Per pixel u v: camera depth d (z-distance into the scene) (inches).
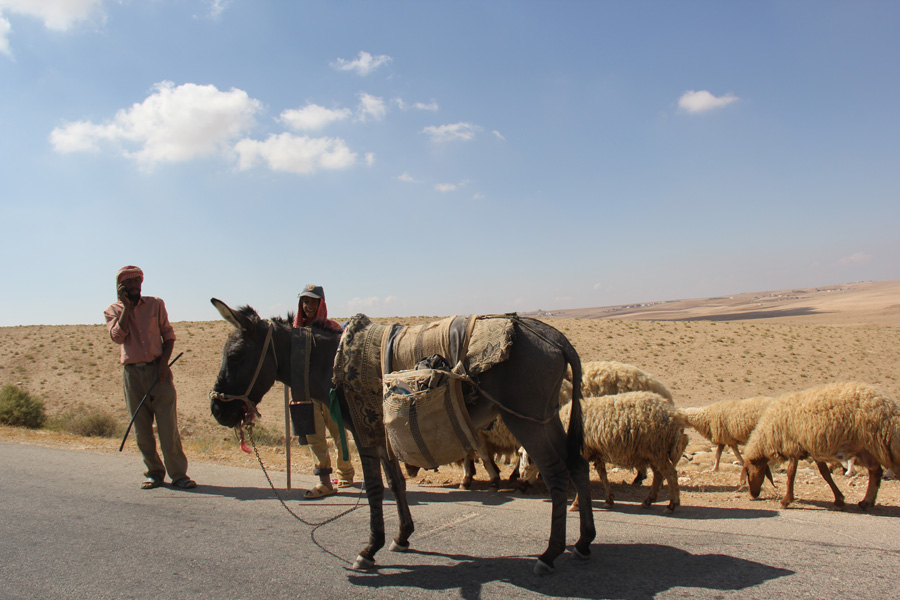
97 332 2378.2
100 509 267.9
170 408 319.3
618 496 334.0
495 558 198.5
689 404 1577.3
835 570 174.4
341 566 193.6
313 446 303.6
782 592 158.2
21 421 826.2
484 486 370.6
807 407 294.8
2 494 293.7
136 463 384.8
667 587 165.8
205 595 170.1
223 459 429.1
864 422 276.5
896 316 7224.4
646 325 2687.0
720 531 226.7
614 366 428.5
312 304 290.2
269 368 224.4
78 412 1133.1
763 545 203.3
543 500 301.7
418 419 179.3
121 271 313.9
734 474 424.8
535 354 183.5
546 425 186.2
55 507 269.9
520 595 164.6
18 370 1878.7
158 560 199.8
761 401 437.1
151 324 316.2
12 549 211.6
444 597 165.3
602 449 297.0
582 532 190.7
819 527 232.4
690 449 596.4
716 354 2146.9
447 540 221.0
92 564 196.2
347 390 198.1
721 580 169.3
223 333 2319.1
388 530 238.1
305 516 259.9
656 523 245.3
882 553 190.7
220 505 279.9
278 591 172.4
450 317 196.1
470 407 187.0
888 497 326.6
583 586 169.5
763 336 2400.3
